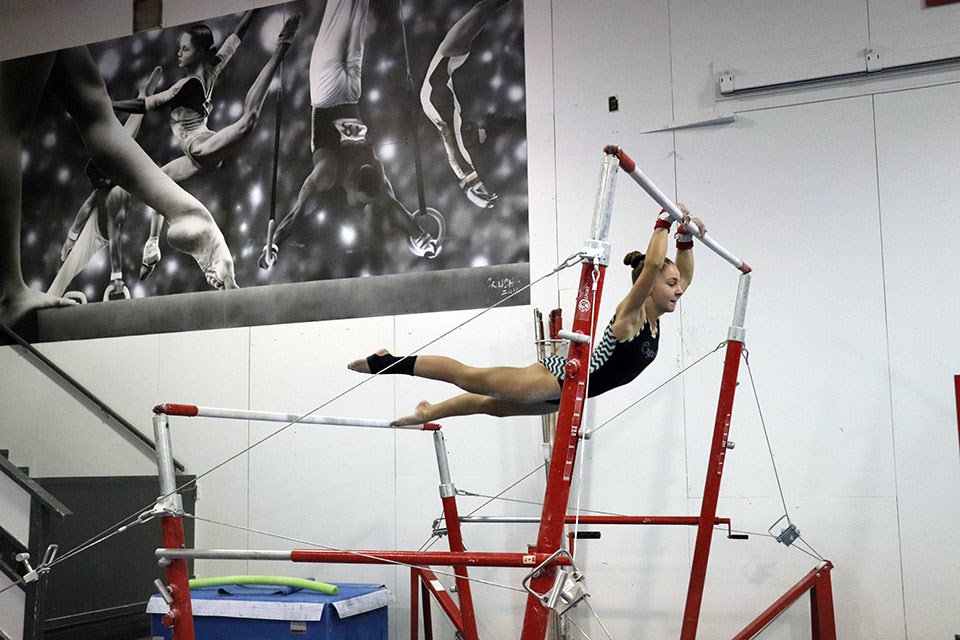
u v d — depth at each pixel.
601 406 4.72
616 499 4.62
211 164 5.58
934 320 4.30
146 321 5.55
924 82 4.43
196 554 2.92
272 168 5.46
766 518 4.41
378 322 5.13
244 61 5.62
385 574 4.93
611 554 4.61
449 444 4.92
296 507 5.12
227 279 5.45
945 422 4.23
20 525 4.04
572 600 2.47
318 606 3.94
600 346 3.03
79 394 5.59
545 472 4.71
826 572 4.05
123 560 4.73
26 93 5.95
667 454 4.58
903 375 4.31
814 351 4.45
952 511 4.17
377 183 5.25
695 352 4.61
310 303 5.27
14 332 5.78
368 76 5.37
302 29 5.54
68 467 5.56
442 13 5.29
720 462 3.77
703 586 4.02
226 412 3.20
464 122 5.15
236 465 5.25
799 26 4.63
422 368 2.97
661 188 4.76
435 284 5.06
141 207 5.67
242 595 4.20
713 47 4.77
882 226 4.42
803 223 4.54
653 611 4.50
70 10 5.96
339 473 5.08
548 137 4.98
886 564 4.23
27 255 5.84
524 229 4.95
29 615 3.89
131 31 5.87
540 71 5.05
